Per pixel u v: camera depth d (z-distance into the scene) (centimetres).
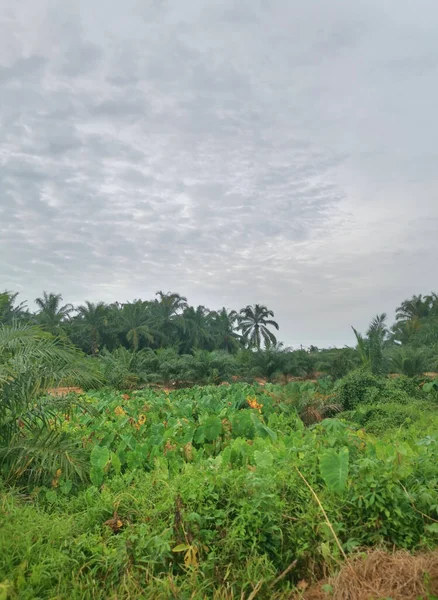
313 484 427
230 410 973
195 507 393
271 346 2656
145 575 333
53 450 526
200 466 499
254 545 353
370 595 301
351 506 392
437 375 1962
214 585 330
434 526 358
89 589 322
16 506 441
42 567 336
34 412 571
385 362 1975
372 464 415
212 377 2297
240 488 401
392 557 335
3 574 325
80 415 848
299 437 649
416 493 402
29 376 562
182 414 923
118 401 1098
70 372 608
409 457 473
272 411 1120
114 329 3988
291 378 2506
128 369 2169
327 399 1288
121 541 364
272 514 371
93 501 462
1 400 540
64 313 3766
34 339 611
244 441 583
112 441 680
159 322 4434
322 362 2436
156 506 412
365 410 1086
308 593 320
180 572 349
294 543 365
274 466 461
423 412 1087
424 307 4725
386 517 379
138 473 541
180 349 4678
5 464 523
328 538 360
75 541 371
